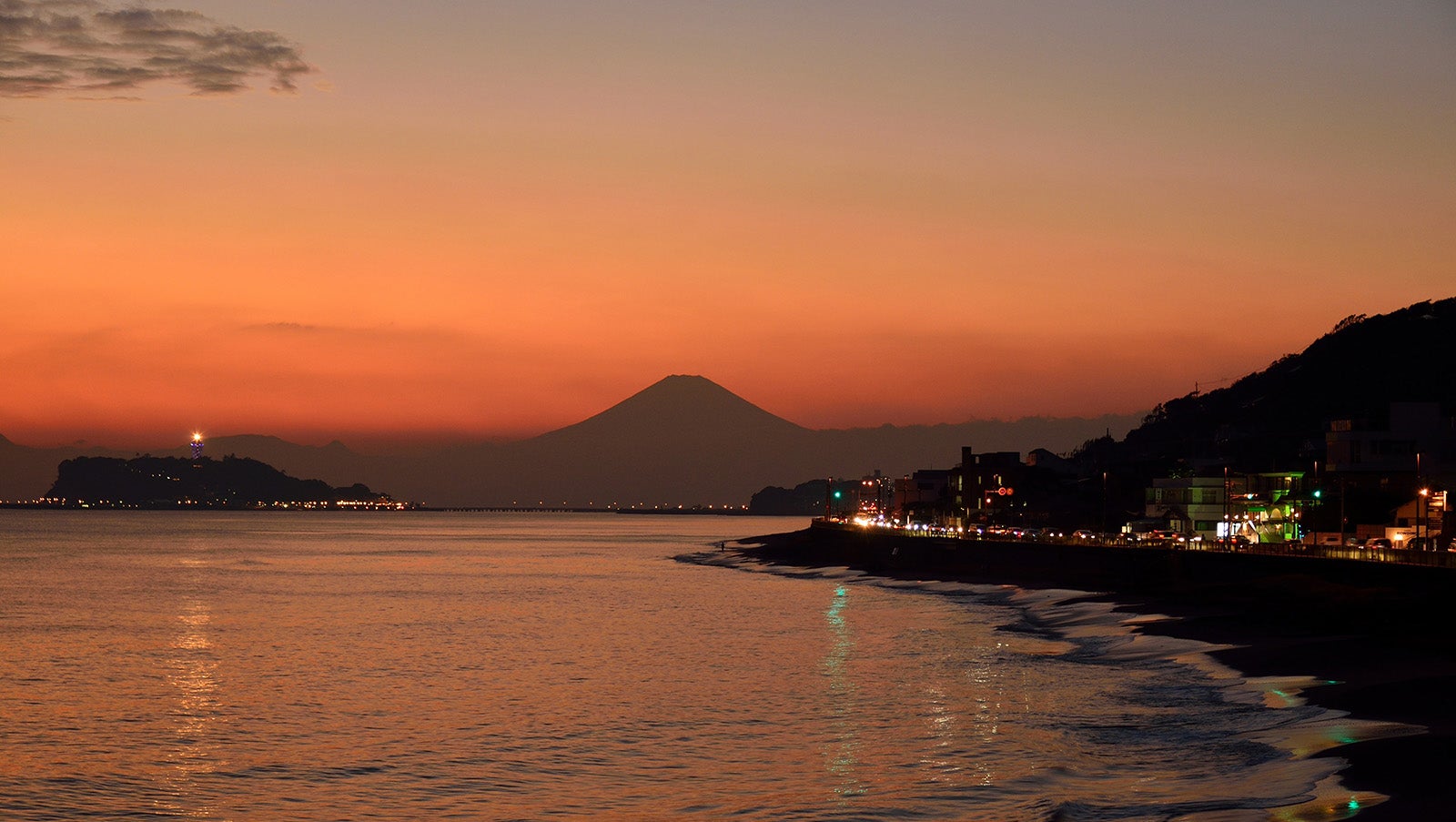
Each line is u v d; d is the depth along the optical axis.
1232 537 124.88
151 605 107.56
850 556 176.50
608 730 49.75
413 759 45.03
